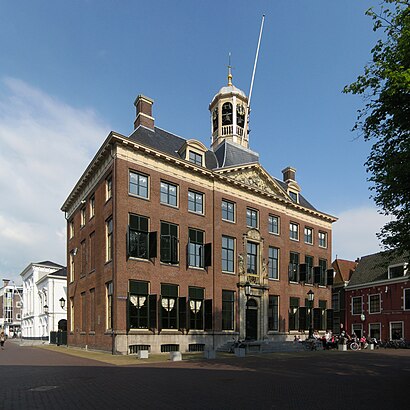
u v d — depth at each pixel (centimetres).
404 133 1354
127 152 2786
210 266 3206
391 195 1400
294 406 998
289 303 3884
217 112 4181
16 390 1204
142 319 2694
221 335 3164
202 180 3275
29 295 7225
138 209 2786
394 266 4612
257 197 3728
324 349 3469
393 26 1321
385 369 1853
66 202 3975
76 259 3647
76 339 3500
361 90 1381
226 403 1024
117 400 1049
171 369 1764
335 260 5719
